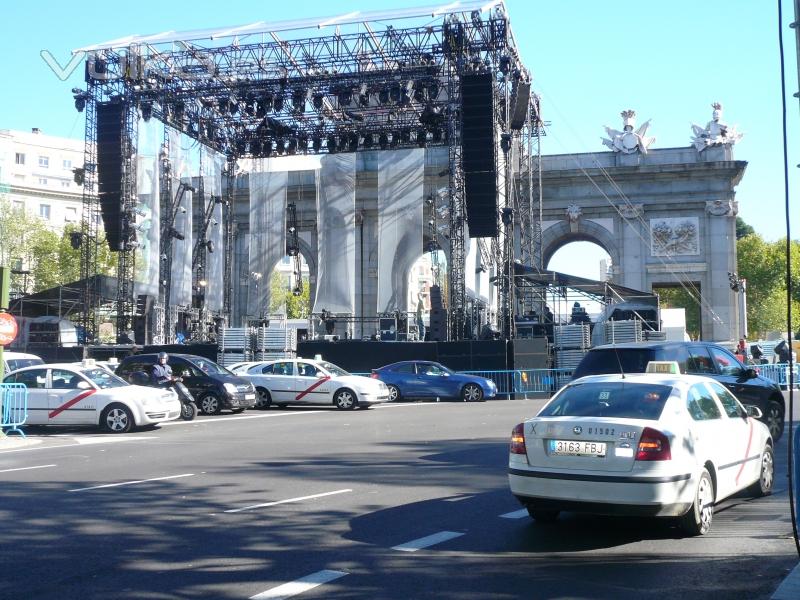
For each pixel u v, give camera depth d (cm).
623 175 5091
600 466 773
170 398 2025
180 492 1066
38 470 1288
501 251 3634
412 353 3356
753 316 8019
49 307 4119
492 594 621
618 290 3688
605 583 650
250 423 2123
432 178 4938
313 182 5306
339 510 945
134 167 3566
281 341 3453
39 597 613
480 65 3312
